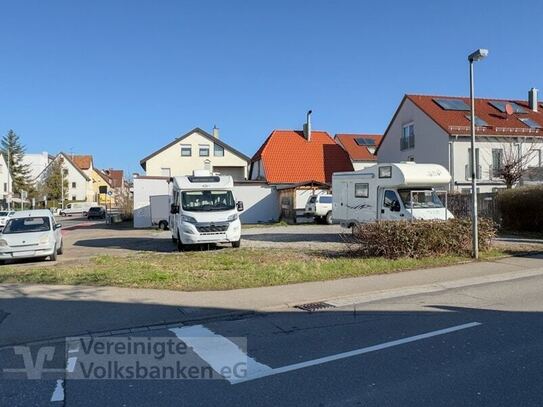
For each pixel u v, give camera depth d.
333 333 6.84
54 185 84.25
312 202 32.03
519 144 34.75
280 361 5.73
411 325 7.12
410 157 39.75
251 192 37.28
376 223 13.69
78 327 7.35
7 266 14.59
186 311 8.16
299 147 43.44
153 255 16.17
